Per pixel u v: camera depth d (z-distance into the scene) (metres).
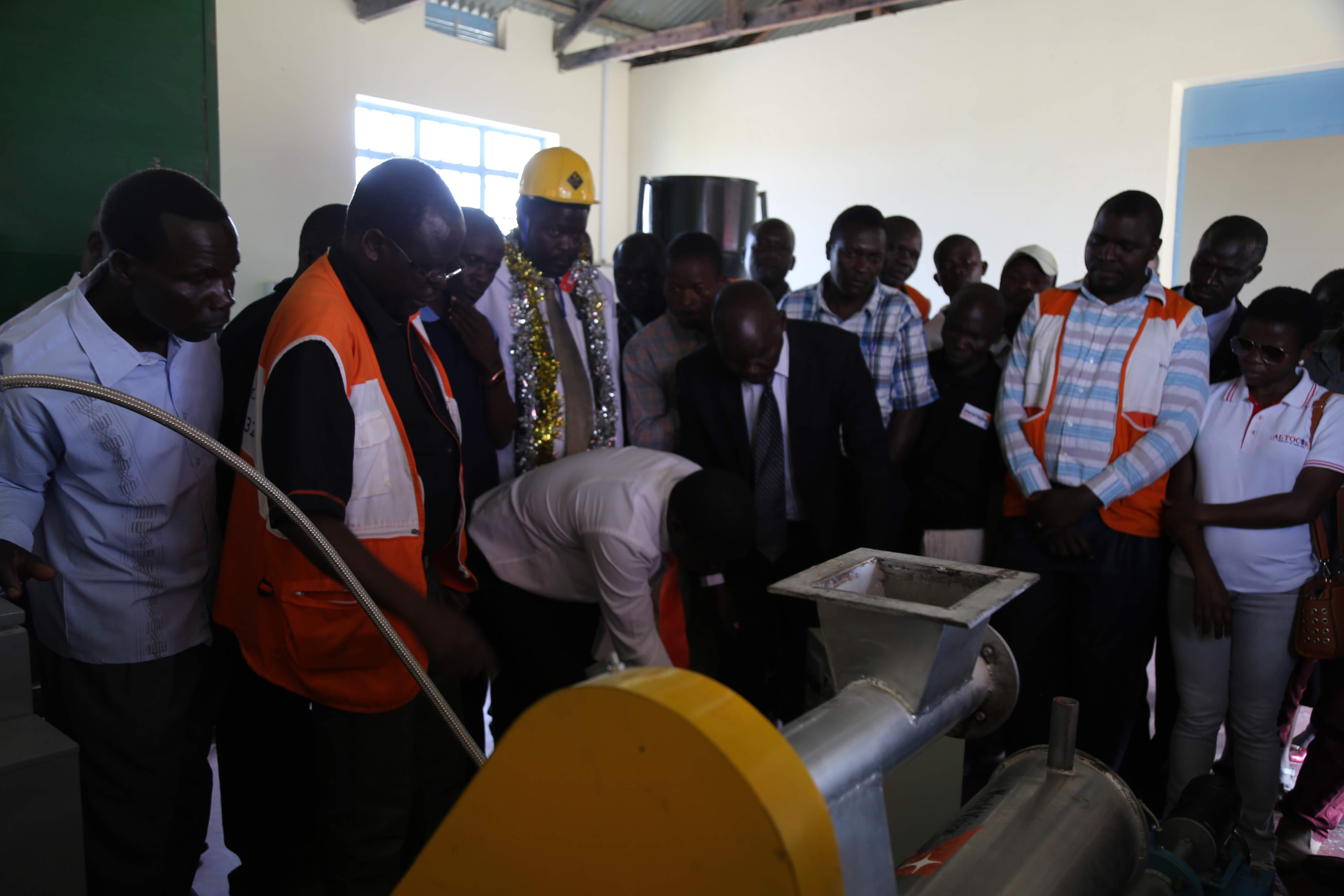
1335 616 1.73
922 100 6.75
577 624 1.97
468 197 7.80
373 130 7.13
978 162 6.53
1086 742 2.03
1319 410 1.79
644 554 1.59
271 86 6.32
